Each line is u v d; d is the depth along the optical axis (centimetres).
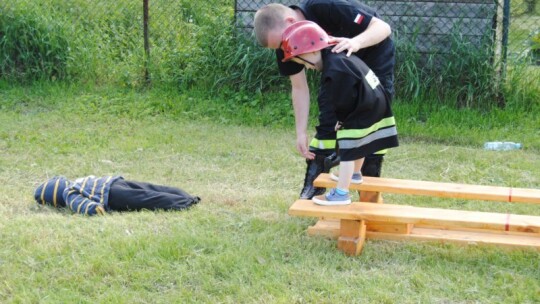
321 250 499
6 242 502
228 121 927
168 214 574
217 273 460
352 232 497
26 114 936
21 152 772
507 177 717
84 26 1120
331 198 501
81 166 727
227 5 1109
